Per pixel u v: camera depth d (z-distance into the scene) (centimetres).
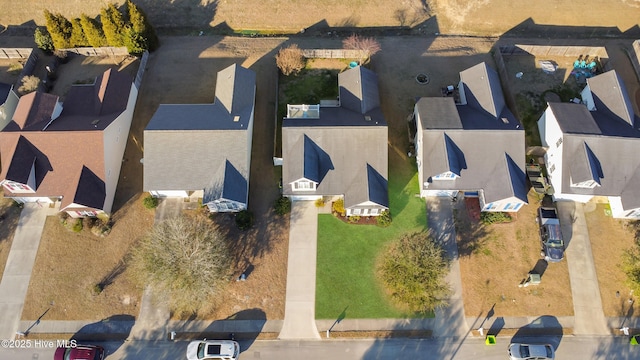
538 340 4166
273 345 4128
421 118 4750
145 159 4569
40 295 4294
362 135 4600
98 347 4016
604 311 4291
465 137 4600
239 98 5034
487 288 4388
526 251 4562
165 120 4803
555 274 4447
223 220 4703
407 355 4100
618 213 4647
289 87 5678
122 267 4456
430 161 4591
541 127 5197
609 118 4950
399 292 4181
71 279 4381
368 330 4191
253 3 6494
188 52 6038
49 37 5809
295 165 4488
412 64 5959
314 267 4478
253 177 4984
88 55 5925
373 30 6412
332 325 4209
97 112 4975
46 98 4862
